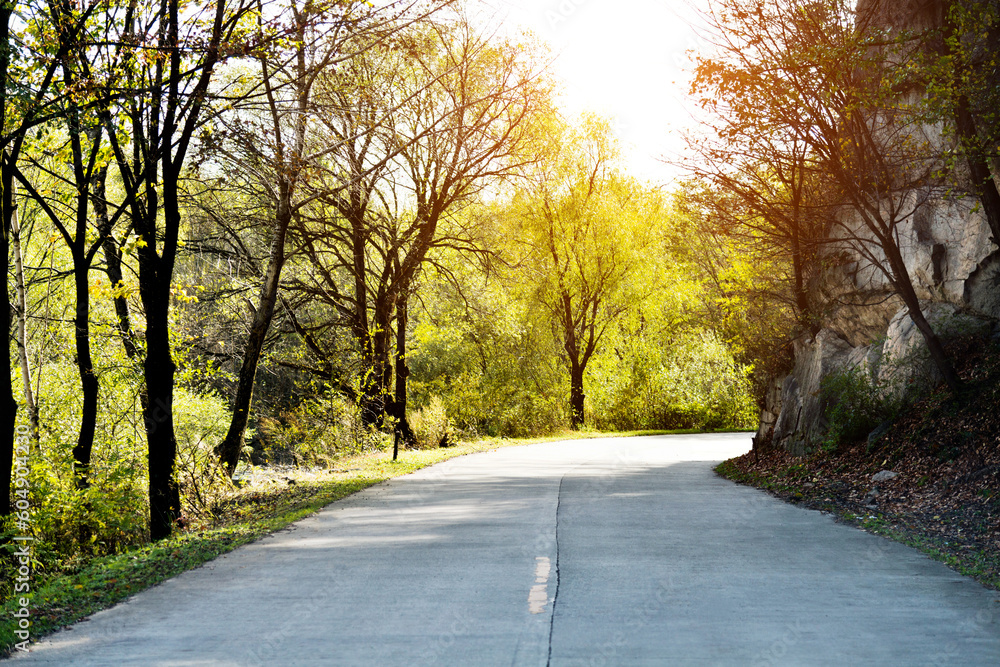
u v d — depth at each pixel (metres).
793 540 10.30
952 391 15.42
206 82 13.85
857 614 6.63
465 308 34.50
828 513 12.96
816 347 22.36
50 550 11.84
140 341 18.05
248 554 9.77
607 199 42.75
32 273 20.19
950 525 10.84
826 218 17.23
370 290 29.59
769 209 17.39
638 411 52.44
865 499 13.70
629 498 15.16
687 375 52.91
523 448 33.44
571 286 43.28
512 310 38.06
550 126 31.22
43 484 13.17
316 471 22.50
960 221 17.12
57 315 21.11
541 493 16.08
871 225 15.84
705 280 29.50
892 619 6.47
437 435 33.38
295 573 8.58
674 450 32.25
